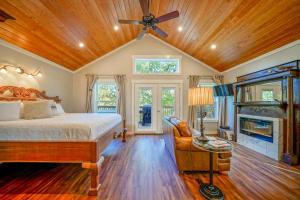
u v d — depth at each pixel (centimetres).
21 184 236
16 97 344
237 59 486
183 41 529
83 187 228
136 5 377
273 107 362
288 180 248
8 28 298
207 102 224
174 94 604
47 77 460
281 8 270
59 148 221
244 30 355
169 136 350
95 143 220
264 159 339
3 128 225
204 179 253
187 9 367
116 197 204
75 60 529
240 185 233
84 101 596
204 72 607
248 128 444
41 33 339
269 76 362
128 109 598
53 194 210
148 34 589
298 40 320
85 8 320
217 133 595
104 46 528
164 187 229
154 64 611
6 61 333
